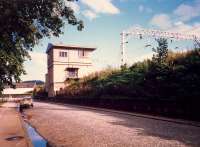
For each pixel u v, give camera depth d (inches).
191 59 826.2
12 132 522.9
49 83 2775.6
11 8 318.0
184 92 762.2
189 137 449.7
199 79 730.2
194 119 704.4
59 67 2529.5
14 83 828.6
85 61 2618.1
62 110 1258.6
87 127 613.6
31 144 396.2
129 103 1112.8
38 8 339.6
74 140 457.7
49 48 2645.2
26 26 344.2
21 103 1437.0
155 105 907.4
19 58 671.1
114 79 1400.1
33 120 841.5
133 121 721.6
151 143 406.0
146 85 999.0
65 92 2242.9
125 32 1542.8
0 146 381.4
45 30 372.8
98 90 1529.3
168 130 539.2
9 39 376.2
